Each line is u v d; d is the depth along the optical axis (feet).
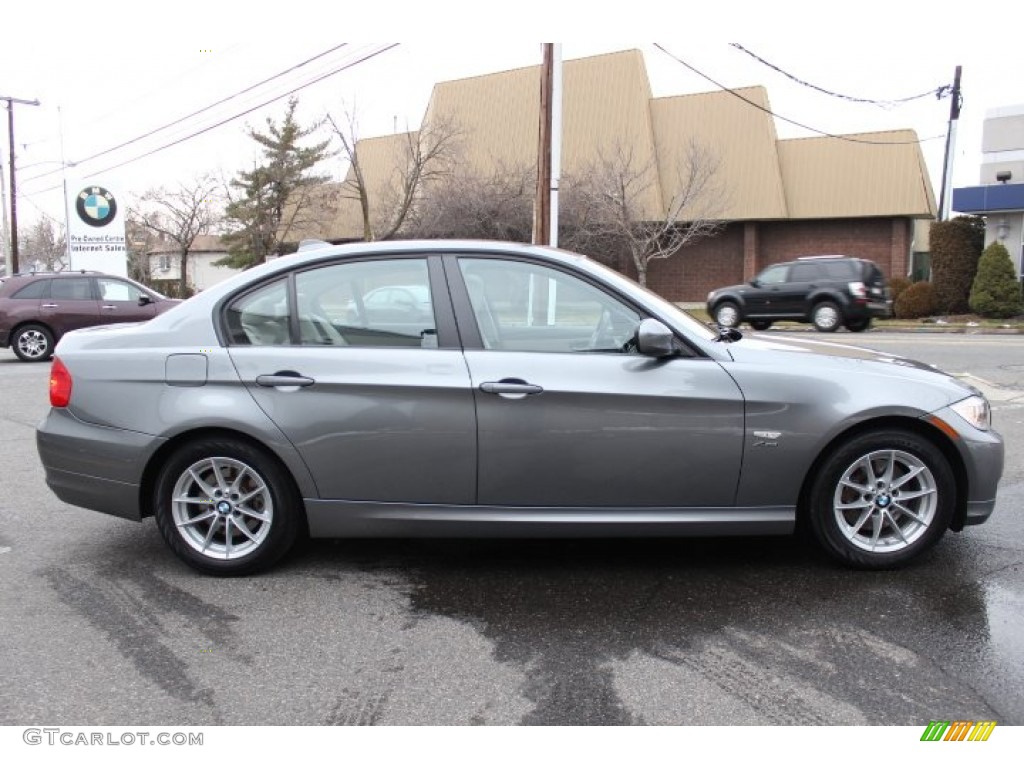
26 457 22.56
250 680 10.41
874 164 106.01
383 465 13.10
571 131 115.96
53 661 10.91
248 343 13.55
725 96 111.65
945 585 13.15
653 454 12.87
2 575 13.98
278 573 13.99
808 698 9.86
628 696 9.95
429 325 13.32
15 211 126.00
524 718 9.51
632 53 114.32
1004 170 74.13
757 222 112.06
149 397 13.42
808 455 12.98
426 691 10.11
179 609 12.55
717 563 14.26
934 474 13.21
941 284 78.79
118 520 17.04
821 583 13.30
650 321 12.69
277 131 140.97
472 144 122.11
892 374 13.33
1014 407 28.78
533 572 13.97
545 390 12.75
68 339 14.33
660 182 112.47
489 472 12.98
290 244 146.30
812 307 66.44
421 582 13.58
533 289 13.48
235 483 13.65
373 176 138.00
